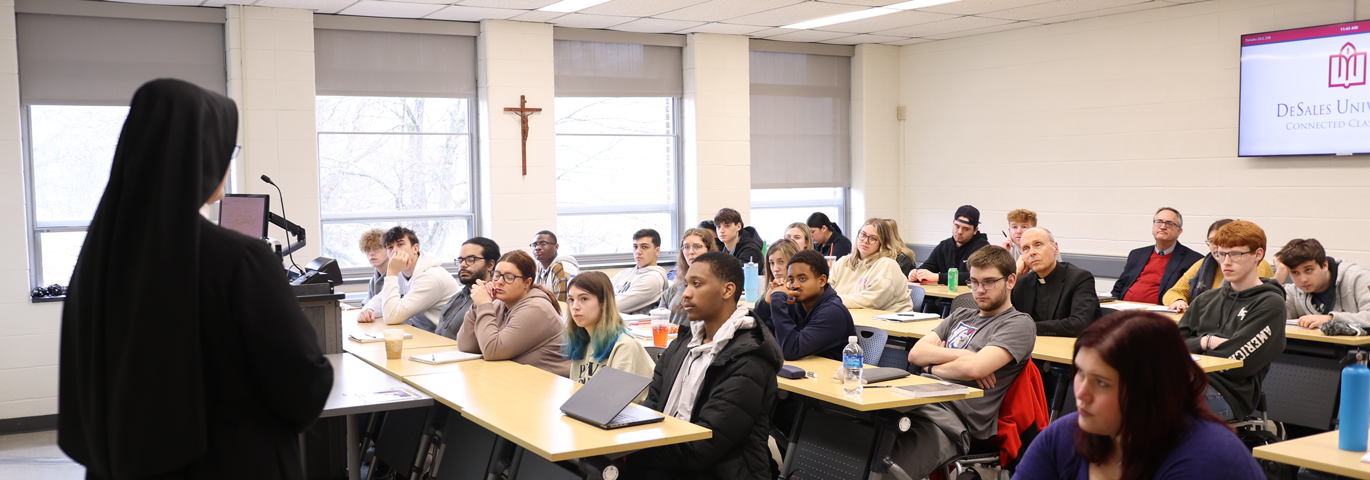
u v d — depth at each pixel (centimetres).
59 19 543
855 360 301
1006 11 660
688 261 510
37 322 531
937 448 291
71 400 153
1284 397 393
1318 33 568
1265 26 595
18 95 520
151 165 141
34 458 471
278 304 150
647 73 734
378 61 639
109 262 143
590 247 730
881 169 830
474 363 349
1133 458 151
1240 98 607
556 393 293
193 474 147
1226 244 371
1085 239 704
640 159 745
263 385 150
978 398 311
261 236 422
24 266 526
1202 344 369
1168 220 538
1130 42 667
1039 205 733
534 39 672
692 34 735
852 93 829
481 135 672
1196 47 631
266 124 591
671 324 424
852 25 716
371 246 534
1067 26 705
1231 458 145
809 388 299
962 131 786
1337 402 376
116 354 141
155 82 143
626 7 622
